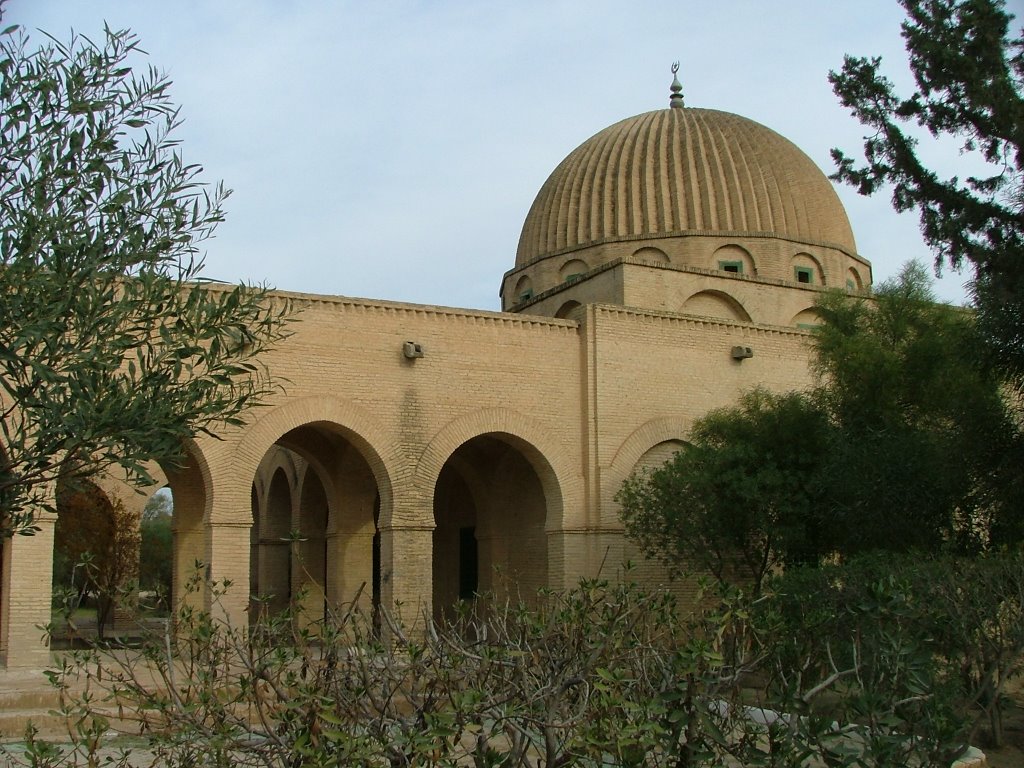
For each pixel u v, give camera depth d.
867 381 21.34
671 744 7.87
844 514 19.69
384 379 23.17
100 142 8.59
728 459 21.88
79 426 7.95
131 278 8.84
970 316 20.77
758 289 32.22
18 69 8.41
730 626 8.91
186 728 8.01
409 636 8.57
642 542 24.72
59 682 8.59
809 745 8.47
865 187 17.97
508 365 24.72
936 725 9.15
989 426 17.56
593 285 31.42
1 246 8.02
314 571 32.75
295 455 33.47
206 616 8.90
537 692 7.54
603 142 36.41
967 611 14.18
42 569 19.31
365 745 7.04
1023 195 16.75
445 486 31.94
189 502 25.64
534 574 27.41
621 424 25.55
